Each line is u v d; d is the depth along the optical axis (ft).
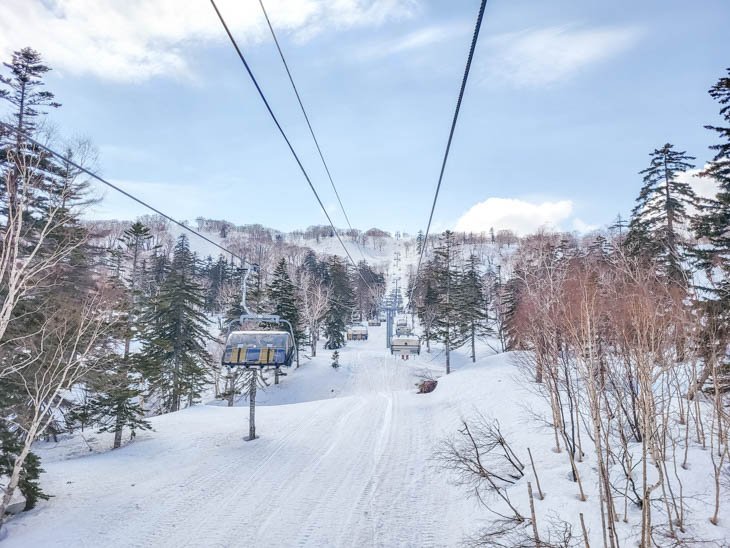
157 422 93.81
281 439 76.95
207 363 131.03
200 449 71.77
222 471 60.70
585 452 51.88
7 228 48.52
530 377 92.02
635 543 33.06
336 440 75.82
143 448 73.15
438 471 58.75
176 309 115.85
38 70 71.36
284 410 106.32
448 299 186.19
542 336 60.90
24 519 45.42
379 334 302.86
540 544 33.37
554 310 55.01
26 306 56.80
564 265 91.04
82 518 45.65
